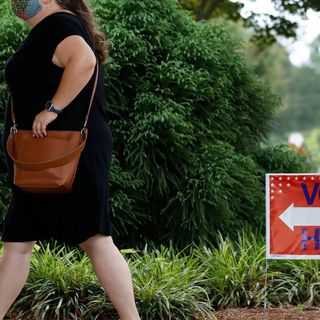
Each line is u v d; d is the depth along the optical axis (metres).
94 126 10.02
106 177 10.16
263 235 17.22
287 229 12.82
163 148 16.27
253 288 13.84
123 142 16.31
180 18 17.59
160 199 16.41
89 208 9.96
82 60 9.73
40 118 9.72
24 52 10.04
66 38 9.84
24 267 10.31
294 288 13.73
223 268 13.98
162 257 14.20
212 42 17.19
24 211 10.10
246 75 17.86
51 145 9.69
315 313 12.86
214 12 25.73
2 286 10.25
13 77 10.08
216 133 17.03
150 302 12.63
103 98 10.31
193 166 16.33
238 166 16.86
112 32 16.45
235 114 17.70
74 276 13.10
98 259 10.16
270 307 13.42
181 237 16.38
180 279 13.31
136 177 16.14
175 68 16.45
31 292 12.99
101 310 12.58
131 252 14.16
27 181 9.70
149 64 16.67
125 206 15.88
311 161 29.20
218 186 16.08
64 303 12.76
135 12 16.98
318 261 14.32
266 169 18.42
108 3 17.11
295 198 12.80
